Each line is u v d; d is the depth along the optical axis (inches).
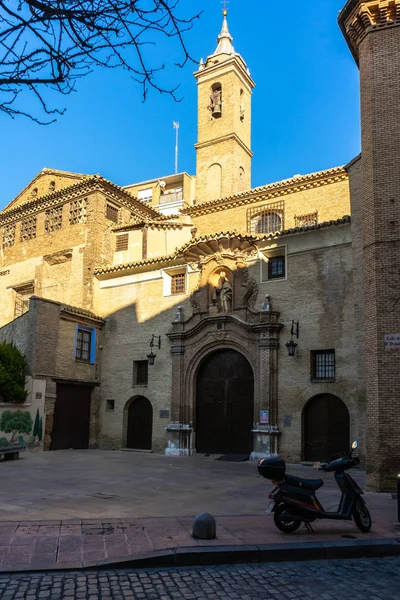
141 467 721.0
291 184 1045.2
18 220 1278.3
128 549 293.9
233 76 1360.7
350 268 798.5
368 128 597.6
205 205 1159.0
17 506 412.5
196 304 948.6
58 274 1160.8
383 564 296.2
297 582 258.8
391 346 534.0
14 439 858.1
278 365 840.9
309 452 795.4
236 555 291.7
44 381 924.6
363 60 621.0
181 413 925.2
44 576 255.3
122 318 1056.8
